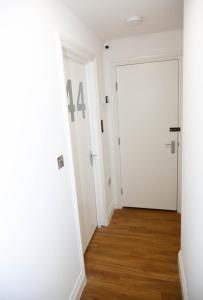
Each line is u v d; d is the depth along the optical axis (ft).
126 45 8.83
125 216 9.89
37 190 4.05
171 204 9.99
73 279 5.67
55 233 4.74
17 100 3.49
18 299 3.57
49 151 4.49
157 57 8.63
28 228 3.78
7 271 3.30
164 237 8.18
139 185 10.23
